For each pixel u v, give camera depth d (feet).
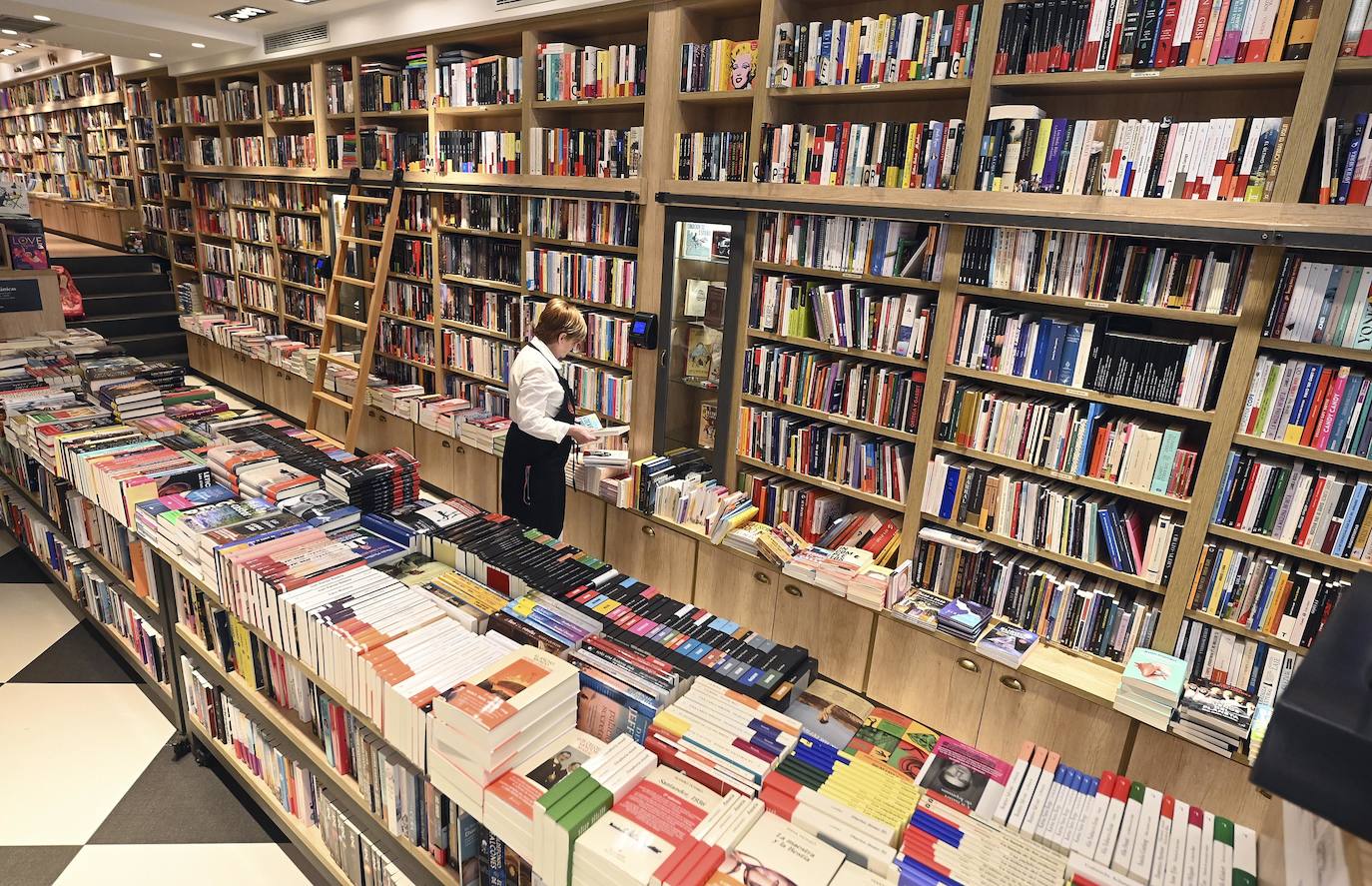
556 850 4.68
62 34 19.34
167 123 26.00
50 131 36.04
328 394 18.89
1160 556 8.82
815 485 12.67
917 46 9.53
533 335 12.24
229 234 24.84
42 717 10.13
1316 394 7.66
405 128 19.07
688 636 6.85
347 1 16.39
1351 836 2.83
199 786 9.22
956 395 10.13
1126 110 9.21
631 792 5.02
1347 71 6.93
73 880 7.85
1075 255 8.93
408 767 6.29
